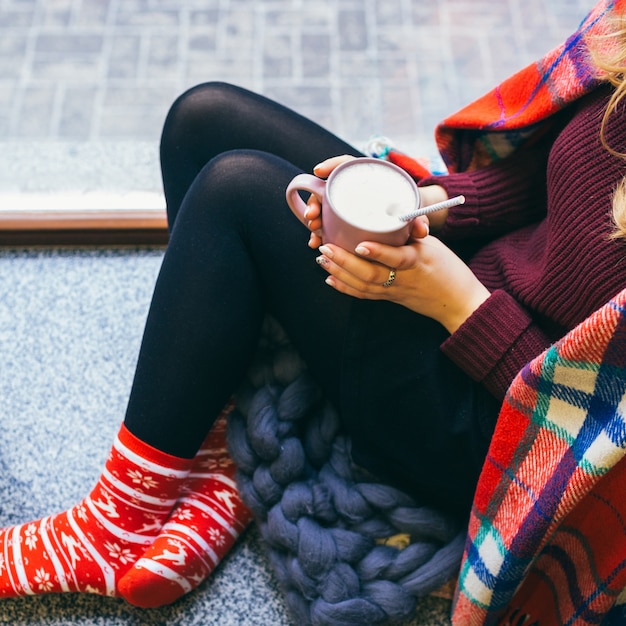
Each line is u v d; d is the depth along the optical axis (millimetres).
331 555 952
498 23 1811
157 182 1494
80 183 1482
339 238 746
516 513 785
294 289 881
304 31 1780
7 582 998
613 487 743
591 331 654
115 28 1771
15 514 1140
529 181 936
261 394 1001
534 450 761
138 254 1391
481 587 851
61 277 1357
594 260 737
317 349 900
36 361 1271
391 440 905
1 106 1650
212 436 1089
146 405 916
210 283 882
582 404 702
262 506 997
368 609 944
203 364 899
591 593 802
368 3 1826
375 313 852
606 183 739
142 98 1677
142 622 1056
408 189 747
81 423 1220
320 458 1027
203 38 1764
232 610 1069
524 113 893
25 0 1800
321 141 993
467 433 852
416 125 1654
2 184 1469
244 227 885
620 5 781
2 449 1188
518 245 894
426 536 992
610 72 735
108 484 963
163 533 1011
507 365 804
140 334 1309
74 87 1686
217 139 1002
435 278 793
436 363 846
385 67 1733
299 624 990
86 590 1015
